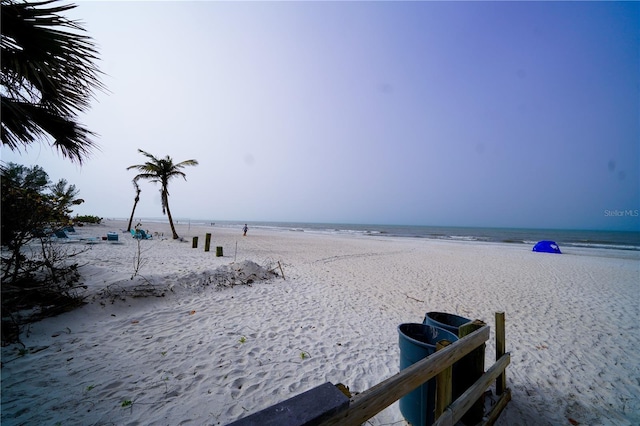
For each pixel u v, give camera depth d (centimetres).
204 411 238
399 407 259
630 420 270
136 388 262
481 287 807
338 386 132
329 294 650
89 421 216
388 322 496
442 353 191
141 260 866
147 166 1573
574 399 299
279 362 331
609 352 416
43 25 241
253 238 2334
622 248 2478
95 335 359
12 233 362
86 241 1225
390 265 1170
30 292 383
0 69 248
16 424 206
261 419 99
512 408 276
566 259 1504
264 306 528
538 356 395
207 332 396
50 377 266
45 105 300
